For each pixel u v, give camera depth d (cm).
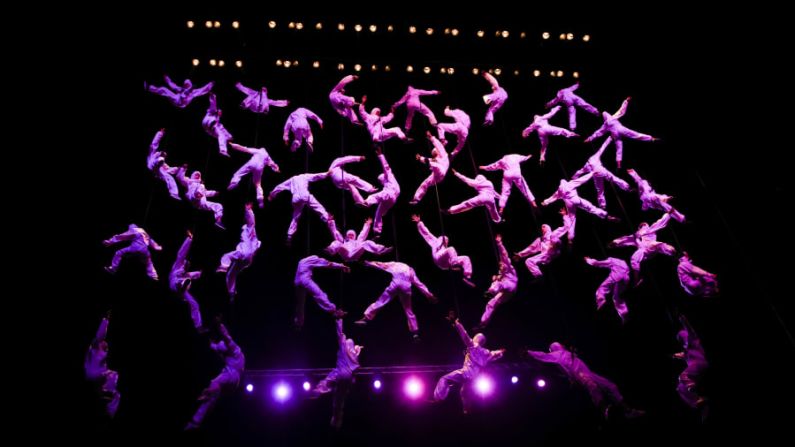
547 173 1227
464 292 1071
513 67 1249
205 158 1159
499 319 1045
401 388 905
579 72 1269
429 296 907
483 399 876
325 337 992
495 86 1150
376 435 868
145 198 1073
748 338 1001
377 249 938
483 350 852
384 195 1001
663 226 1004
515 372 918
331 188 1158
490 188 1039
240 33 1162
